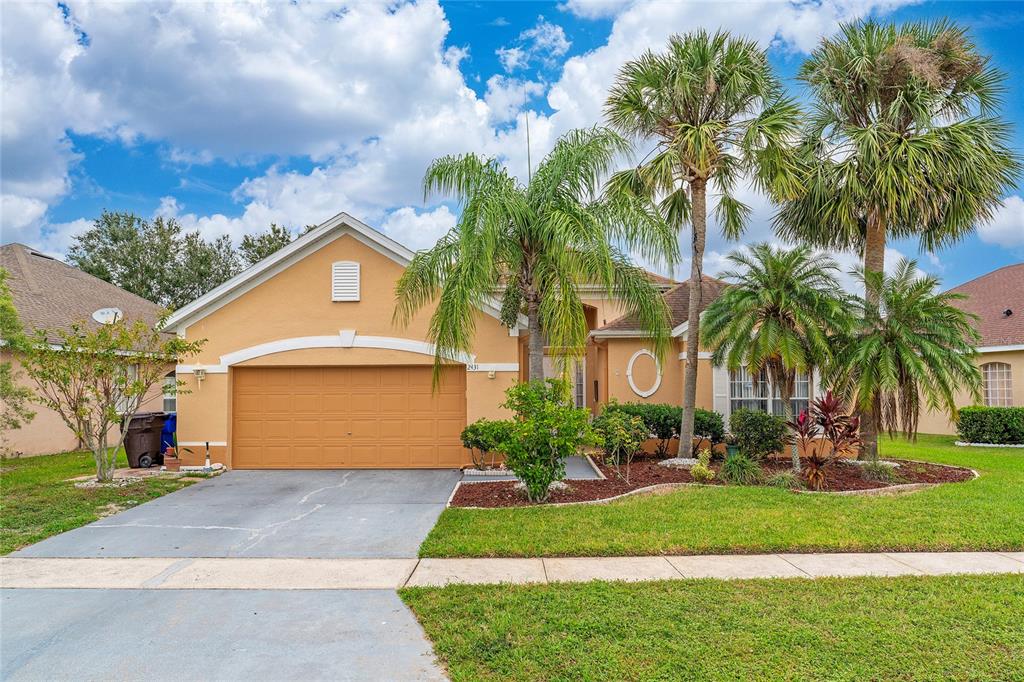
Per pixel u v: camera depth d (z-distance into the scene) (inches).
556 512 370.0
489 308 534.9
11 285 719.1
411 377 548.4
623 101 527.8
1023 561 284.8
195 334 540.1
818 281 488.4
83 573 277.7
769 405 613.0
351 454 543.8
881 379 466.6
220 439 535.2
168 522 367.6
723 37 504.7
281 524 362.0
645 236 425.4
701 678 175.0
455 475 512.4
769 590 244.5
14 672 185.2
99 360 472.1
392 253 541.3
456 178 450.3
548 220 424.5
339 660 191.2
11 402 505.0
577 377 778.2
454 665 185.6
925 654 188.1
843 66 562.9
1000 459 586.9
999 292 906.1
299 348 540.4
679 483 452.8
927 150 519.8
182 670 185.6
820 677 175.5
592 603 230.5
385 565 286.2
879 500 394.9
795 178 492.1
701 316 533.0
